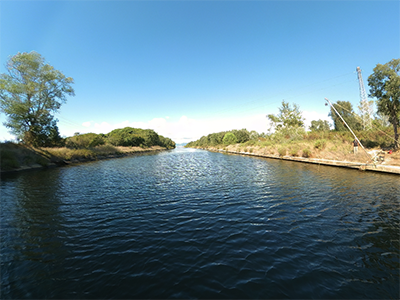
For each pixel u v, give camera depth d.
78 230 7.05
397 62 19.62
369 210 8.81
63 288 4.20
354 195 11.11
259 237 6.45
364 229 7.00
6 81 27.75
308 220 7.82
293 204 9.74
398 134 22.30
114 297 3.95
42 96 30.67
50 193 12.17
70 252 5.61
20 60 28.66
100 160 37.97
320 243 6.08
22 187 13.90
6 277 4.55
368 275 4.63
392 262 5.13
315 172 19.14
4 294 4.02
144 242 6.15
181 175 18.78
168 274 4.63
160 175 18.92
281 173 18.81
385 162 19.42
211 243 6.08
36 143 31.55
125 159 40.41
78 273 4.68
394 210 8.76
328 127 52.12
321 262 5.12
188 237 6.48
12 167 21.80
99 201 10.50
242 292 4.07
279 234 6.66
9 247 5.89
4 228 7.22
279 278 4.50
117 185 14.44
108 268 4.87
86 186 14.13
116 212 8.85
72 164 30.59
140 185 14.41
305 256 5.38
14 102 28.08
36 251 5.68
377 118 33.47
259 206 9.52
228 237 6.46
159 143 113.69
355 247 5.85
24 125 30.19
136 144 78.94
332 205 9.52
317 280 4.45
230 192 12.14
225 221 7.78
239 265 4.96
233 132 81.94
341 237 6.44
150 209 9.22
